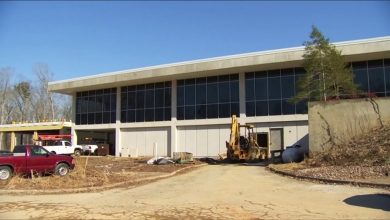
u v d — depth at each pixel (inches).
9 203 580.4
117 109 2041.1
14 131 2464.3
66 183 756.0
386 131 917.8
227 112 1722.4
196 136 1795.0
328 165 888.3
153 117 1918.1
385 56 1451.8
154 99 1927.9
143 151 1941.4
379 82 1475.1
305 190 649.0
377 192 599.8
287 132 1589.6
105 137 2356.1
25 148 877.2
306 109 1563.7
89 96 2171.5
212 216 467.5
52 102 3560.5
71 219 461.1
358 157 852.0
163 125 1877.5
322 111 1032.8
